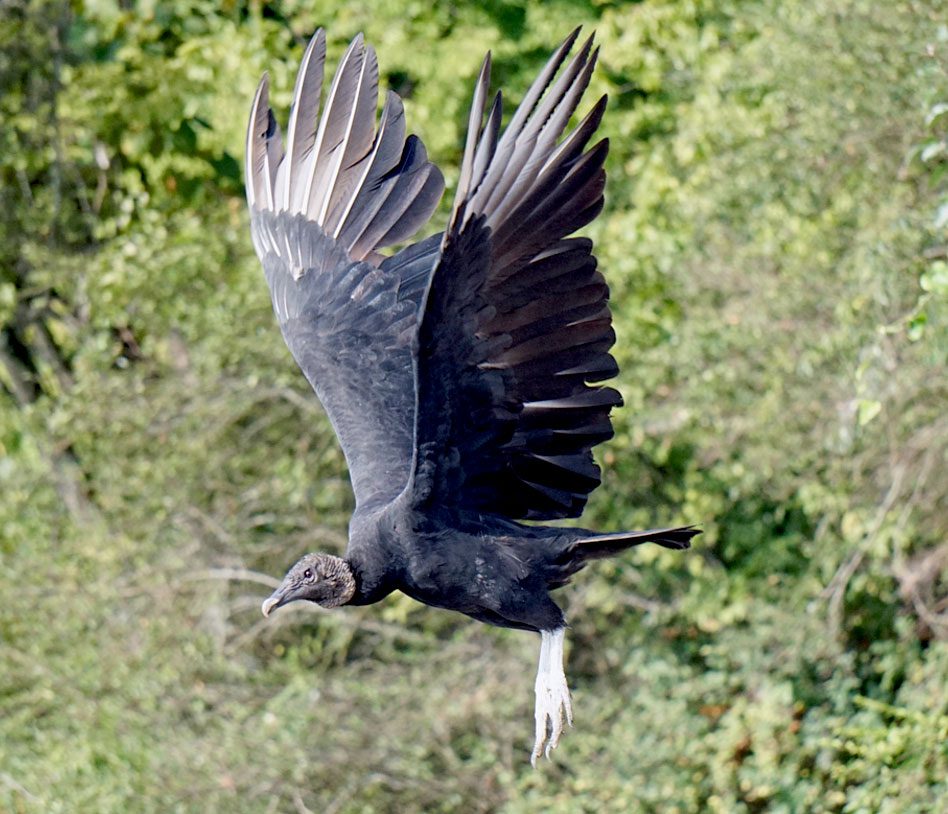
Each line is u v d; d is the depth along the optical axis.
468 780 17.53
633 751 17.34
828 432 16.80
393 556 10.06
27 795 17.41
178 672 17.94
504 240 9.38
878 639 18.20
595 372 9.81
